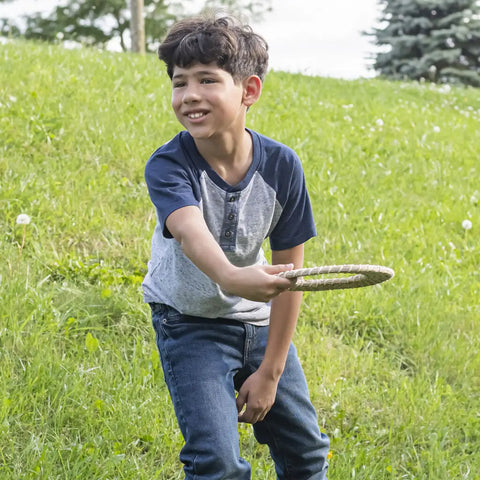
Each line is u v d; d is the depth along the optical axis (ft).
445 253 34.71
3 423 18.88
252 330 15.48
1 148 35.37
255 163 14.84
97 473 18.03
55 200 31.96
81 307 24.99
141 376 21.62
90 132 39.99
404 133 55.88
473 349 26.68
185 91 13.98
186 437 14.42
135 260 29.04
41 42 65.62
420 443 21.70
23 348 22.09
